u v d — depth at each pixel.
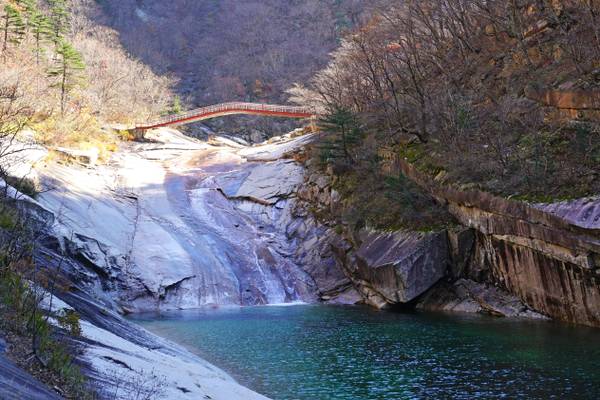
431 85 42.59
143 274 34.94
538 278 26.00
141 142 66.31
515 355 19.17
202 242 40.34
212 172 52.91
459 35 43.25
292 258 41.16
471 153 31.05
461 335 23.14
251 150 59.03
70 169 44.00
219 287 36.47
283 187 47.09
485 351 20.00
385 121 43.00
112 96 74.62
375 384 16.53
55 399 7.65
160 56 122.81
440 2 45.16
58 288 16.50
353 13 114.75
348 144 43.34
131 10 139.12
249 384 16.77
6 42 57.56
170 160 57.03
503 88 35.62
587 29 30.61
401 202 34.62
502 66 37.69
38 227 21.55
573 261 23.38
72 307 15.53
